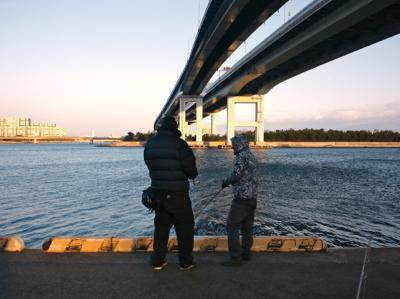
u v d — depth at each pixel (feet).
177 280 15.08
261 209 65.05
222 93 346.74
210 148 407.23
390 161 224.74
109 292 13.82
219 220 55.72
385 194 84.94
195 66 238.27
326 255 18.42
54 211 64.18
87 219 57.41
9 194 86.17
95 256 17.83
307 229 50.47
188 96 362.74
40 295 13.46
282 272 16.11
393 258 18.03
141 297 13.43
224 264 16.87
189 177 16.28
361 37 155.63
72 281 14.79
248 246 17.53
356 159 246.88
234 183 17.08
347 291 14.21
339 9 127.54
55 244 18.38
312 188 95.71
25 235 47.88
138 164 202.49
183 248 16.14
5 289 13.96
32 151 461.37
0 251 18.31
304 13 143.64
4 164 208.54
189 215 16.06
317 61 197.67
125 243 18.57
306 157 267.80
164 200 15.57
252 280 15.19
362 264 17.16
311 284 14.84
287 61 216.54
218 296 13.64
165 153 15.55
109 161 234.58
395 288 14.53
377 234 47.88
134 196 82.28
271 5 140.87
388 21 136.67
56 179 123.03
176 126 16.39
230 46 192.13
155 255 16.17
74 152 418.92
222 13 149.59
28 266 16.37
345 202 73.10
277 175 132.67
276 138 533.14
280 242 19.04
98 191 91.09
